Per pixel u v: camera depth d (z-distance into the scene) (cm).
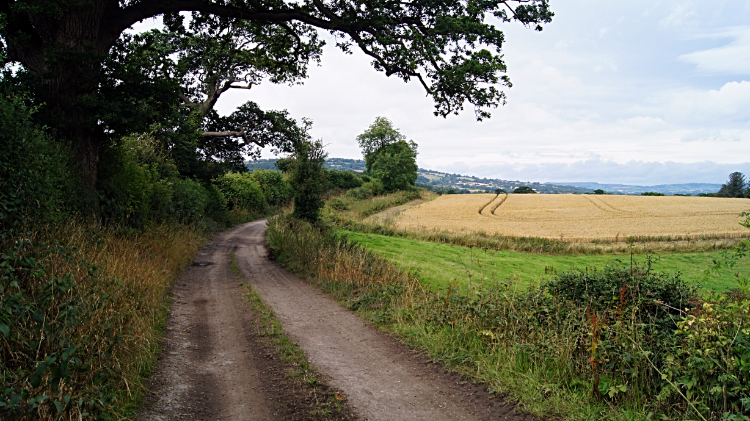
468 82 1449
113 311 543
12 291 456
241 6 1504
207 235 2562
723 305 453
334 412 441
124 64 1217
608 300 613
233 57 2647
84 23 1197
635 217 4791
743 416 366
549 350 556
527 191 11756
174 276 1212
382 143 8825
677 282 616
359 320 837
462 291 923
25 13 1157
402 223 3991
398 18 1502
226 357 607
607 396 462
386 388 507
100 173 1350
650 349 484
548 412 442
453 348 625
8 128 634
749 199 6588
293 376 538
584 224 4312
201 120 2828
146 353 559
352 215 4212
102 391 394
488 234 3122
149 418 406
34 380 320
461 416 438
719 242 3056
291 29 1797
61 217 807
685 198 6762
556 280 727
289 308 929
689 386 409
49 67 1124
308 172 2406
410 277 1169
